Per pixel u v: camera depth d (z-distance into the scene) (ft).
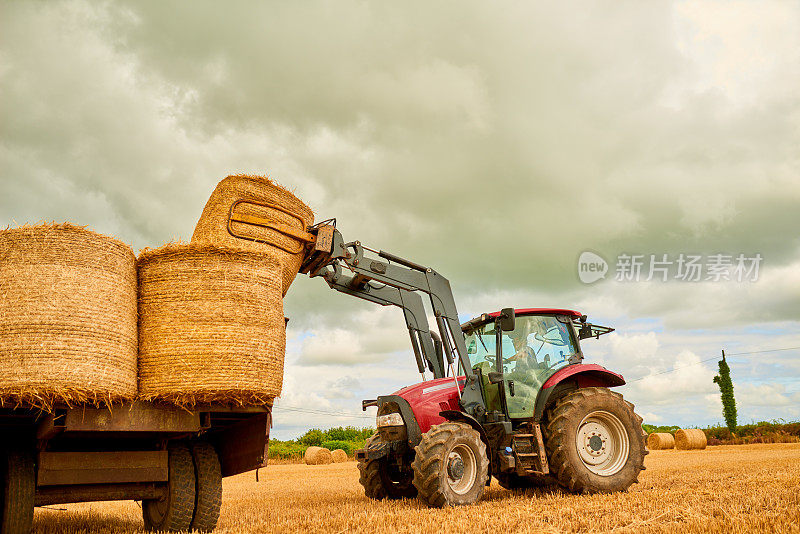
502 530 14.74
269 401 15.76
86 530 17.43
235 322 15.03
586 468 22.04
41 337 12.68
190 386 14.29
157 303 14.84
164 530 16.37
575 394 23.00
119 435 15.47
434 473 19.26
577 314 25.34
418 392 22.88
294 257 20.07
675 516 15.83
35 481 14.43
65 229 13.62
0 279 12.92
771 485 21.49
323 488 34.42
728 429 103.50
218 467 17.01
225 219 18.40
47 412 13.21
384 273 23.75
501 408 23.09
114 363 13.53
